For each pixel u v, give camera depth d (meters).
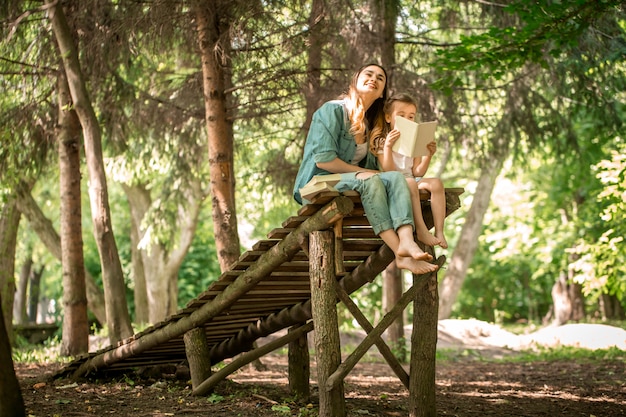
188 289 20.97
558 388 8.00
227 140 8.38
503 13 10.26
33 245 20.48
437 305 4.91
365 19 9.45
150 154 12.09
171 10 8.19
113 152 11.52
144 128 11.12
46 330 15.27
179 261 17.45
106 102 10.35
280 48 8.31
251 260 5.29
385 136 4.85
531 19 7.01
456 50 7.47
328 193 4.39
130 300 20.95
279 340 6.02
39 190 17.92
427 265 4.47
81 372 7.34
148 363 7.55
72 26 9.48
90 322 19.31
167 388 6.75
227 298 5.64
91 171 9.05
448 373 9.99
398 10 9.21
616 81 11.46
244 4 7.82
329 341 4.65
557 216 20.27
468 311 30.52
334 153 4.67
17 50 9.91
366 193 4.43
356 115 4.73
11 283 12.91
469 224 18.48
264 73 8.52
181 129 11.02
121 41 8.89
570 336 14.51
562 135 14.23
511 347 14.11
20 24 9.41
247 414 5.43
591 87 11.63
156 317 17.44
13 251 12.98
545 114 12.59
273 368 9.91
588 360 11.48
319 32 8.25
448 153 15.81
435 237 4.52
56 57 9.88
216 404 5.88
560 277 21.91
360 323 4.86
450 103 11.48
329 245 4.68
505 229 22.58
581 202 19.75
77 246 10.28
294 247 4.95
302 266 5.46
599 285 15.48
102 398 6.21
